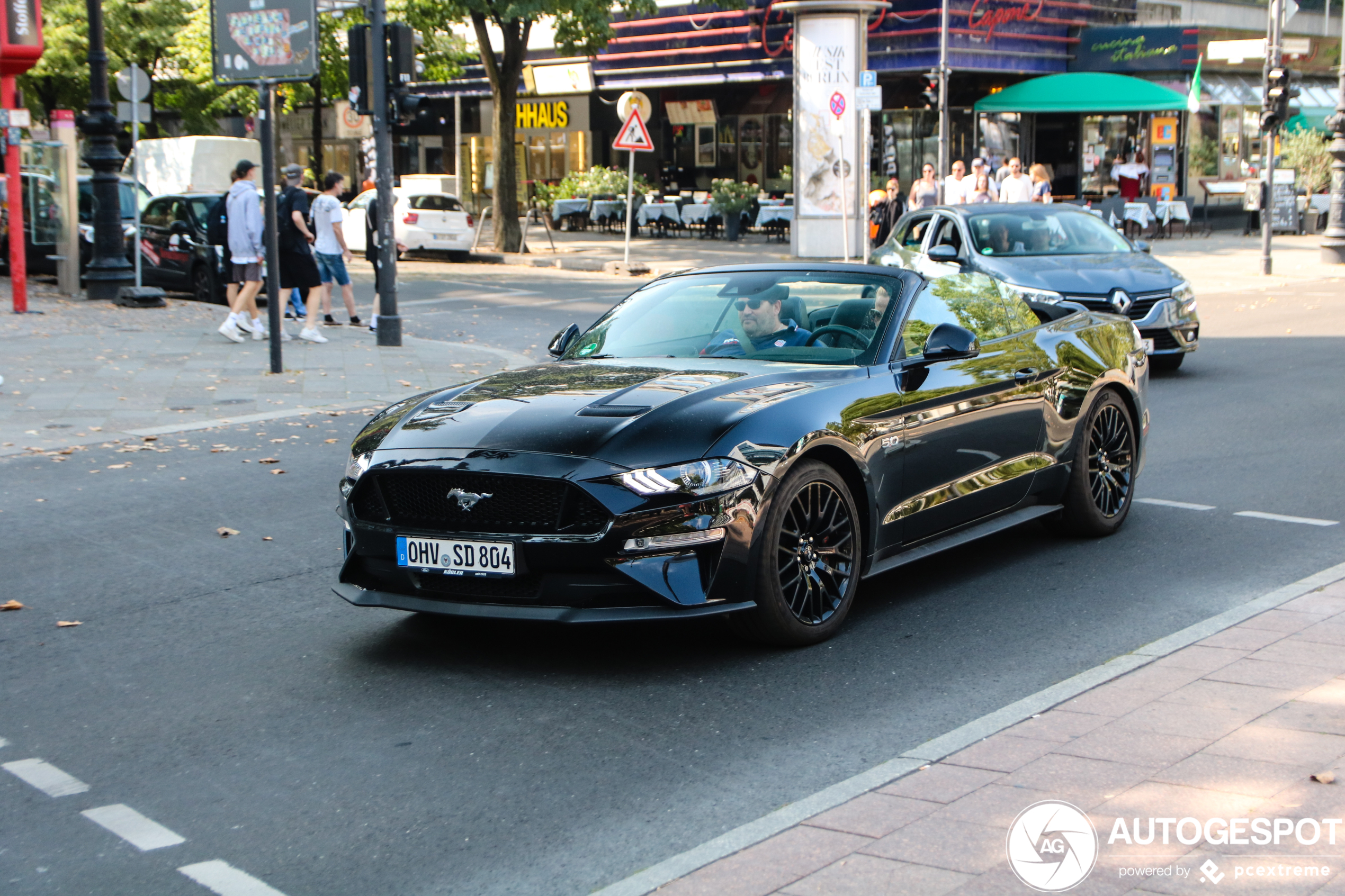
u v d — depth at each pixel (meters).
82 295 20.89
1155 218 31.12
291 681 4.95
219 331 16.16
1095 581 6.09
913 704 4.55
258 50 12.66
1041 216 13.51
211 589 6.22
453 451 4.90
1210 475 8.36
